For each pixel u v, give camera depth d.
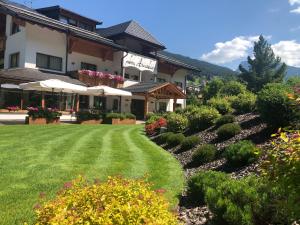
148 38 42.81
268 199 4.80
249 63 73.06
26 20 27.33
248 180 5.91
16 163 9.55
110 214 3.31
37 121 21.47
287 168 3.55
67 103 29.89
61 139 14.62
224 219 5.02
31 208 6.07
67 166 9.54
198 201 6.98
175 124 16.67
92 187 4.04
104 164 10.11
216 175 7.15
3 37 30.84
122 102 36.56
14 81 24.72
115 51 36.88
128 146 13.89
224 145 11.89
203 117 15.70
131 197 3.79
